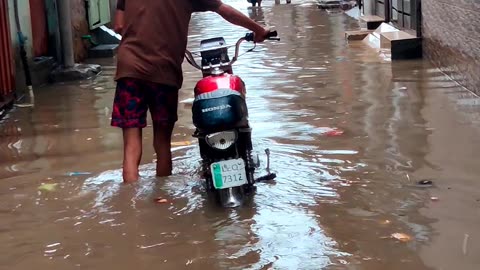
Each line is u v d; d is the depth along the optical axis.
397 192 6.26
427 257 5.32
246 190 6.33
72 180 6.88
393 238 5.56
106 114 9.25
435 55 10.89
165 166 6.81
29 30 11.38
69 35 12.12
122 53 6.55
